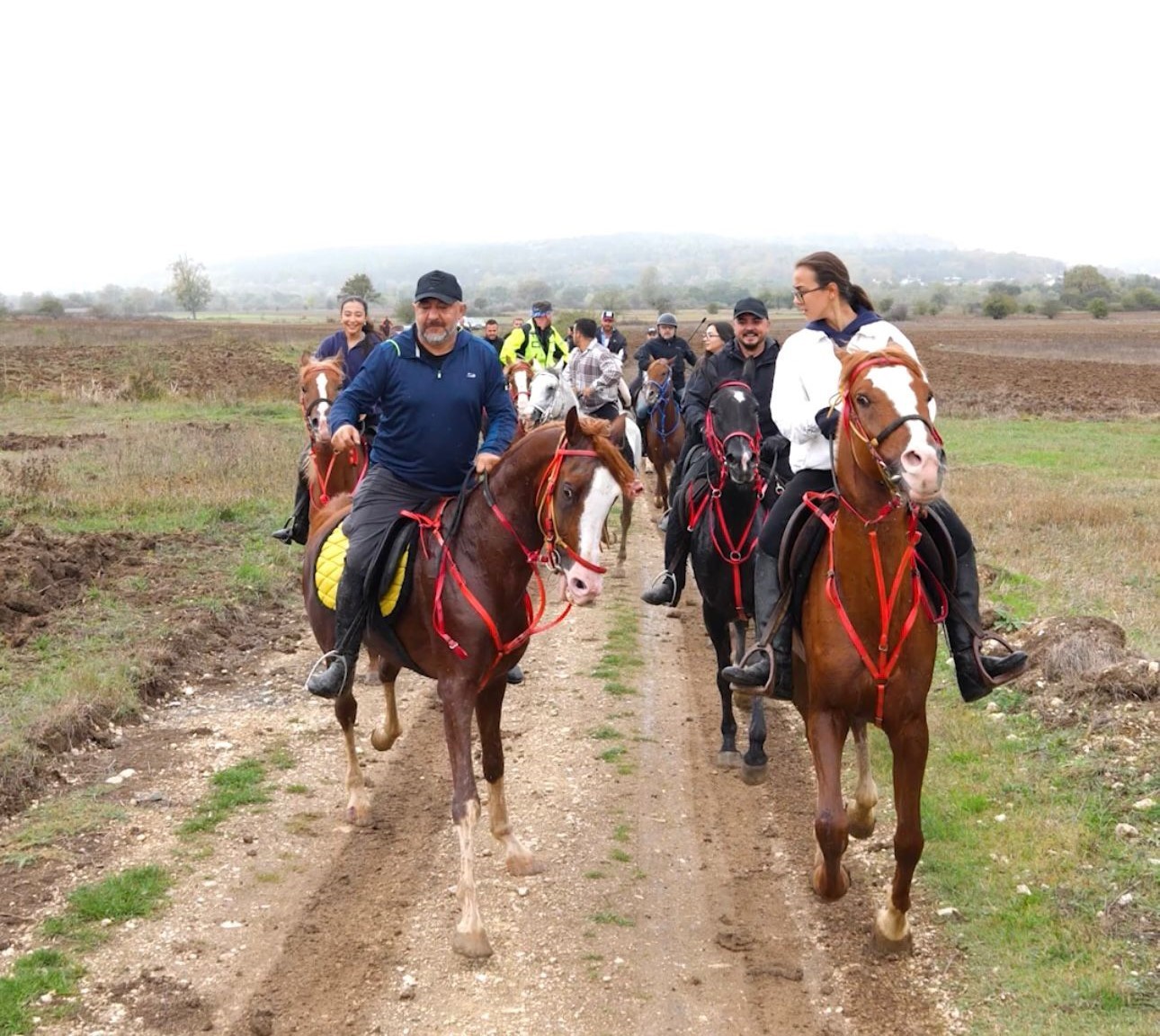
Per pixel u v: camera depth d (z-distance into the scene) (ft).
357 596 20.18
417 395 20.13
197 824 22.43
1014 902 19.21
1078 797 22.36
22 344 159.94
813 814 23.77
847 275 19.06
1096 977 16.90
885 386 15.83
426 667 20.11
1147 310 431.84
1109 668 26.71
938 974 17.80
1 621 33.01
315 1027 16.62
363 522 20.36
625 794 24.66
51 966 17.56
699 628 37.63
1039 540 47.11
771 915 19.88
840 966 18.24
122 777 24.45
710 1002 17.37
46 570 37.55
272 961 18.17
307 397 31.71
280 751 26.32
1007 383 132.67
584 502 17.78
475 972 18.01
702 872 21.36
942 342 230.48
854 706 17.53
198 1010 16.87
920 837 17.48
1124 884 19.29
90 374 114.01
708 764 26.43
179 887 20.21
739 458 24.17
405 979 17.76
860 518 16.93
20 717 25.81
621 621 37.96
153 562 40.78
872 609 17.07
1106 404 110.83
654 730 28.43
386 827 22.94
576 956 18.48
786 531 18.98
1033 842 20.92
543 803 24.16
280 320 407.23
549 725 28.66
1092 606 36.06
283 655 33.17
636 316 373.61
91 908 19.13
